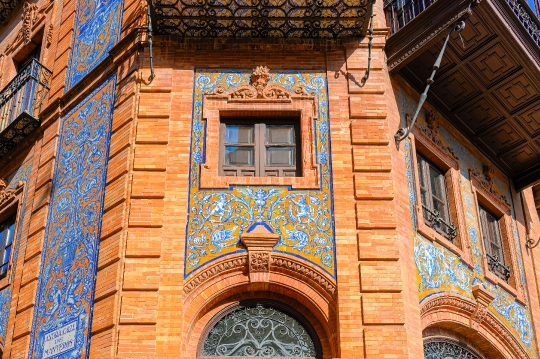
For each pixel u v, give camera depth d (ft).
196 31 38.83
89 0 48.55
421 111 42.27
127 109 38.37
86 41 46.47
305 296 33.83
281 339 33.86
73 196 39.81
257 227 34.71
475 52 39.86
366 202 35.40
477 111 44.11
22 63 56.34
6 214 47.24
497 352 41.50
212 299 33.68
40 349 36.45
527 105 43.19
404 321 32.63
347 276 33.60
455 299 38.32
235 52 39.37
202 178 35.76
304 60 39.27
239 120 38.52
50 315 37.04
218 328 33.99
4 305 41.68
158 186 35.47
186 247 34.12
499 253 46.37
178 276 33.32
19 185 45.98
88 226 37.29
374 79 38.81
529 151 47.67
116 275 33.47
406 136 36.96
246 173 37.06
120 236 34.40
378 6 41.73
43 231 40.88
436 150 42.39
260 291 34.68
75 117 43.06
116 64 41.19
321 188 35.78
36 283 39.22
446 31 37.52
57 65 48.21
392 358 31.73
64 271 37.63
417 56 39.37
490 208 47.14
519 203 50.52
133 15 42.37
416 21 38.68
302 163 36.63
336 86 38.58
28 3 56.54
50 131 44.75
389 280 33.50
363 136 37.14
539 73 40.55
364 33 39.37
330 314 33.30
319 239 34.55
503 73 41.06
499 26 38.17
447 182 43.06
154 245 33.94
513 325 42.91
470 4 36.35
